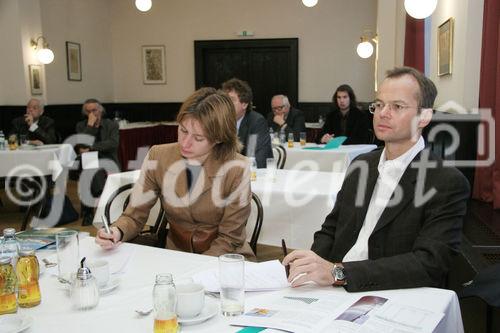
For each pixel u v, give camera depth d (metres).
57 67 7.91
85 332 1.05
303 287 1.29
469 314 2.22
